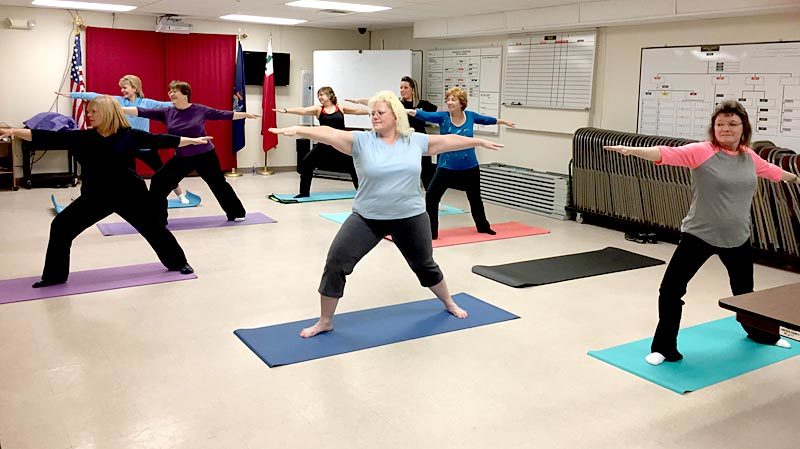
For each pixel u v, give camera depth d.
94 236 6.45
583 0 7.35
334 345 3.88
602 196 7.30
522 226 7.38
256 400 3.20
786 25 6.13
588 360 3.74
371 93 10.66
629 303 4.76
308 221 7.39
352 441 2.84
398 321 4.30
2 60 9.21
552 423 3.02
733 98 6.61
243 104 10.88
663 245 6.61
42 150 9.23
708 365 3.66
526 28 8.34
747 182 3.45
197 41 10.49
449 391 3.33
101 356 3.68
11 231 6.62
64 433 2.85
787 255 5.62
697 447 2.83
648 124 7.44
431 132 10.45
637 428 2.99
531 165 8.97
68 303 4.53
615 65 7.73
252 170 11.34
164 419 2.99
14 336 3.93
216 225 7.09
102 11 9.71
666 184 6.55
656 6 6.79
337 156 8.95
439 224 7.46
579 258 6.00
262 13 9.46
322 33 11.62
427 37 10.09
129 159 4.86
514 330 4.19
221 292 4.85
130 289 4.86
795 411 3.16
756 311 2.43
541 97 8.67
